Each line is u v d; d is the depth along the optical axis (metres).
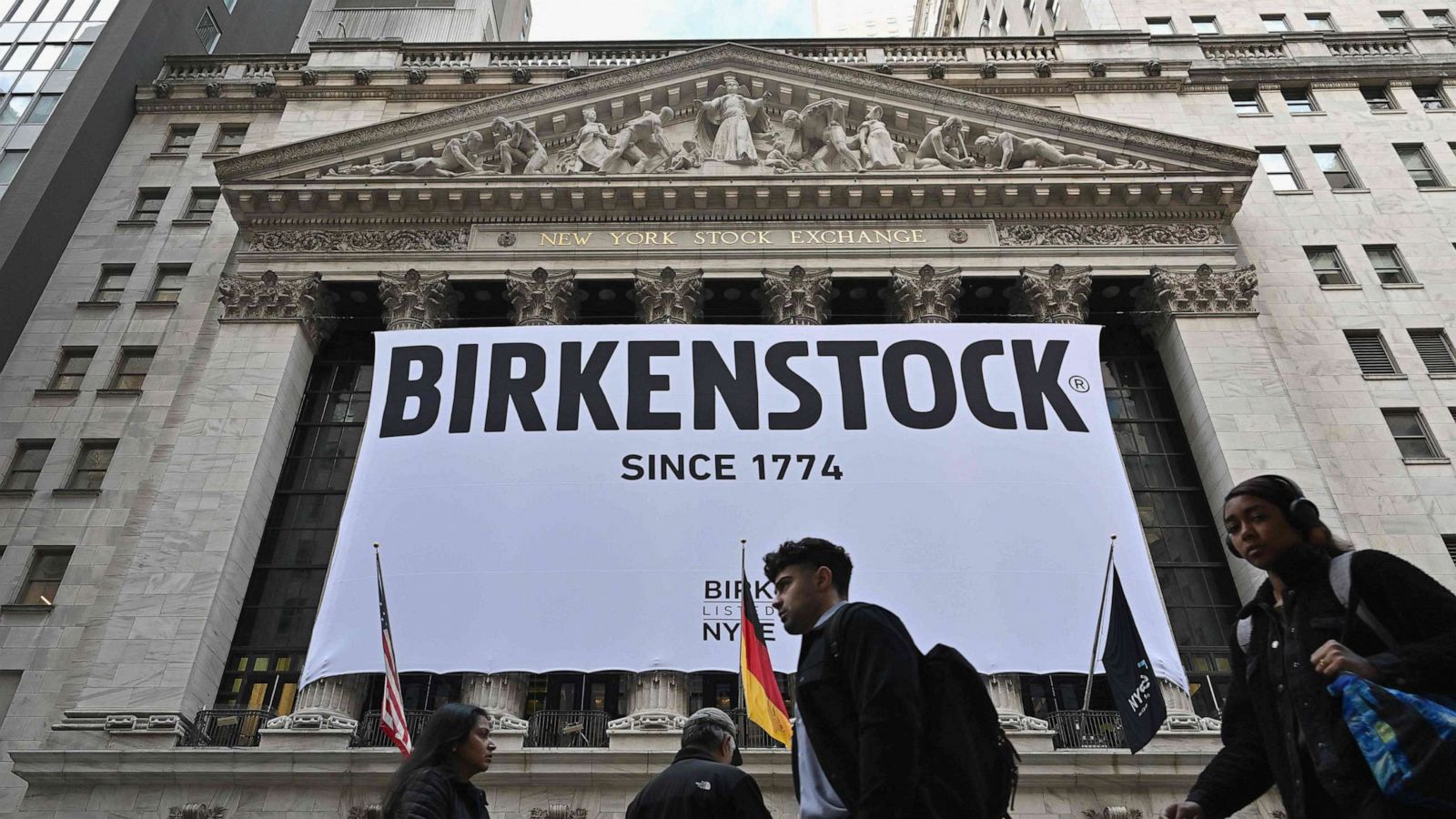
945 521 25.02
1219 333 29.91
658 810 6.82
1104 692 24.92
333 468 29.41
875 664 4.45
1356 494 27.80
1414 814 4.00
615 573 24.38
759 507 25.31
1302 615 4.68
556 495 25.44
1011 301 31.50
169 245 34.19
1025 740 22.61
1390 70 37.84
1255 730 5.23
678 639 23.53
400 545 24.66
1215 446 27.89
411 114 37.28
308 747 22.45
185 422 28.03
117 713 22.91
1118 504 25.31
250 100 38.50
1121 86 37.28
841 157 32.88
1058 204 32.25
